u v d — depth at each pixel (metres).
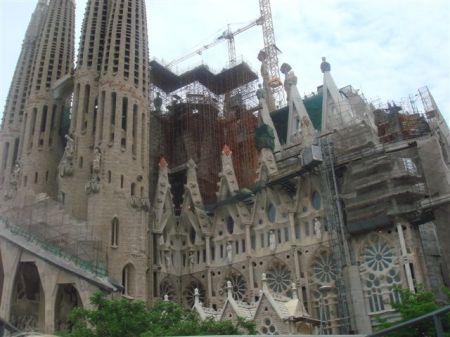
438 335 9.35
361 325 49.88
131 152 64.75
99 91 67.56
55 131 77.31
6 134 84.38
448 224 52.09
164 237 67.25
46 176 73.94
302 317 44.94
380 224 51.66
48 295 52.00
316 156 57.31
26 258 55.50
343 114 71.19
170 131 83.31
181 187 78.06
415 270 48.84
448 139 68.56
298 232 59.91
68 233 58.81
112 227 59.22
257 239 62.72
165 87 90.75
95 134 65.25
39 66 80.56
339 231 54.44
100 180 60.81
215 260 65.50
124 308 37.66
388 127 69.50
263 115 79.56
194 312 44.22
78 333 36.81
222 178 69.56
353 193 54.72
